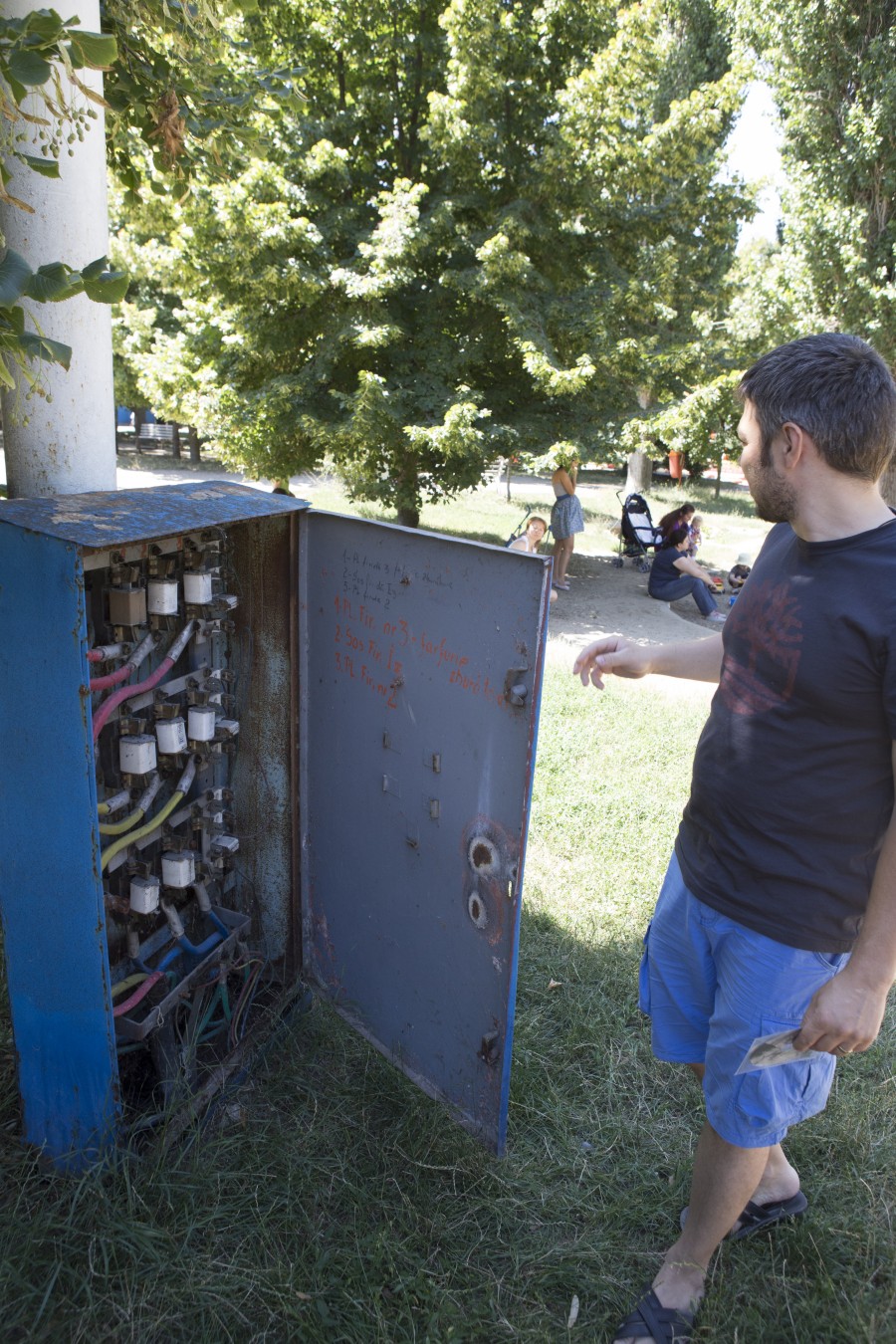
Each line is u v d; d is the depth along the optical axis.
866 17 11.30
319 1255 2.32
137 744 2.48
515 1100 2.93
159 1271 2.22
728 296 14.22
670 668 2.54
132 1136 2.52
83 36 1.84
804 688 1.90
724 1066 2.13
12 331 1.91
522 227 10.01
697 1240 2.23
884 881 1.79
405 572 2.57
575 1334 2.21
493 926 2.47
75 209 2.49
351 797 2.92
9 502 2.25
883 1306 2.30
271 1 9.08
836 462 1.84
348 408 10.21
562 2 9.82
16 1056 2.43
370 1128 2.77
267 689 3.02
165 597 2.50
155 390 11.22
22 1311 2.10
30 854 2.24
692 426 10.38
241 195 9.35
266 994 3.24
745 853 2.06
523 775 2.31
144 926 2.83
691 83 18.73
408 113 11.16
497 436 10.51
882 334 11.82
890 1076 3.13
